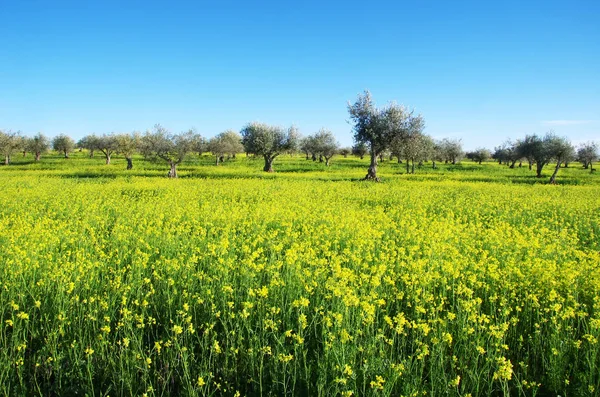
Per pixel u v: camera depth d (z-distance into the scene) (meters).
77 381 5.66
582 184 43.50
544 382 5.75
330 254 9.94
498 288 8.28
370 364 5.51
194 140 45.16
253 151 54.56
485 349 6.30
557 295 7.47
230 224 13.88
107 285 7.88
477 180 44.88
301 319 5.99
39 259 9.48
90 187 28.16
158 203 19.64
